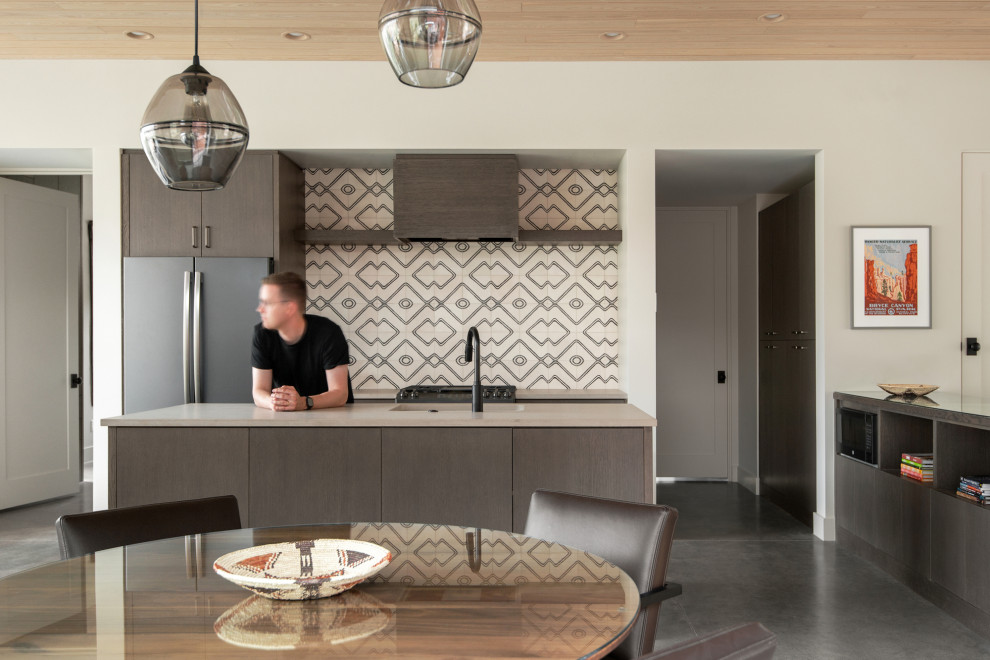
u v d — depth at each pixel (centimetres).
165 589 145
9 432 537
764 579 386
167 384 465
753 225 628
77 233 593
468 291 531
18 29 413
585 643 117
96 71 470
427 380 531
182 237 468
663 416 677
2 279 532
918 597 356
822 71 467
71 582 150
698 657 98
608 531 193
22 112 469
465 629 124
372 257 531
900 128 466
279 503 313
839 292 467
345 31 416
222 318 461
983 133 466
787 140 467
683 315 674
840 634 311
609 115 471
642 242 473
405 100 472
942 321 466
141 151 470
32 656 112
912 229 464
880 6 380
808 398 500
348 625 125
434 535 190
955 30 413
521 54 457
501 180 475
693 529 495
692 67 470
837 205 467
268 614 131
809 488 500
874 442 404
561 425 310
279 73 473
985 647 297
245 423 313
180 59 468
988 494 313
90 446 659
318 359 360
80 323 659
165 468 315
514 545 179
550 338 530
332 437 313
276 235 468
